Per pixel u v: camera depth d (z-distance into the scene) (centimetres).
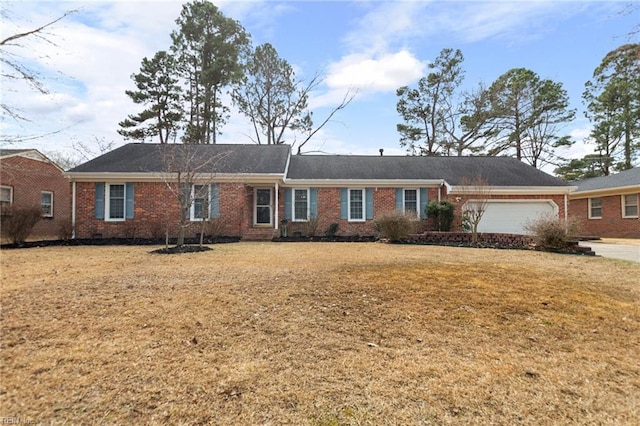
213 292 480
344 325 373
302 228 1540
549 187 1548
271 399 237
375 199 1582
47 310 399
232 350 309
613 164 2762
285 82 2694
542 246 1033
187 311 402
